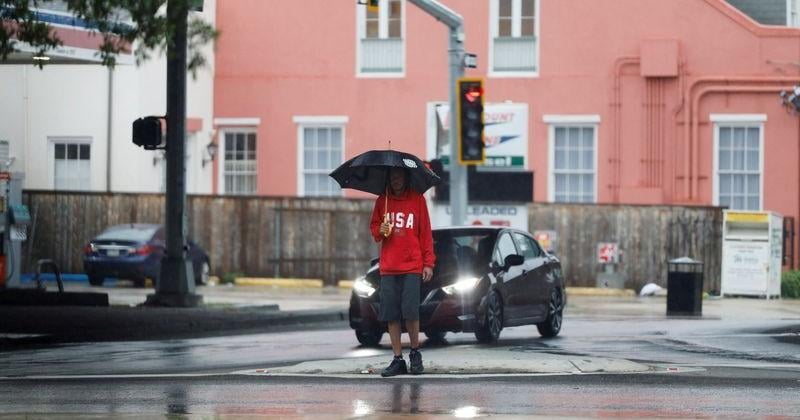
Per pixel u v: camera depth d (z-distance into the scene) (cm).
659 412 3309
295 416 3194
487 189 11250
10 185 8088
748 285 10375
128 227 10294
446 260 5631
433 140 12088
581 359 4334
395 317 4084
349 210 11250
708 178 11794
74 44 8038
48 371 4428
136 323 6306
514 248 5950
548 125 12019
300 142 12394
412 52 12212
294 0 12369
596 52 11944
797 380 4031
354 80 12306
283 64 12406
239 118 12412
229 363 4712
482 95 7825
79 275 10988
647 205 10944
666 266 10906
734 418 3219
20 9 5816
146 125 7200
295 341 5847
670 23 11825
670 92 11838
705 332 6366
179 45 7150
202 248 11038
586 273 11044
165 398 3588
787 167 11700
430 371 4144
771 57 11700
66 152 11275
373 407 3384
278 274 11275
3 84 11244
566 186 12019
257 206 11306
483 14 12088
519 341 5838
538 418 3139
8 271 8131
